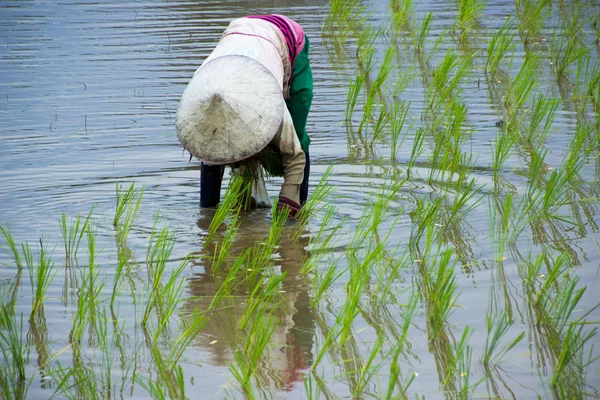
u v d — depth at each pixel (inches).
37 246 431.5
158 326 343.3
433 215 444.8
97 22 1007.6
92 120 650.8
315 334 334.6
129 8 1096.8
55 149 588.4
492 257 403.9
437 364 308.0
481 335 328.2
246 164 466.3
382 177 536.7
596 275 376.8
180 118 421.1
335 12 957.8
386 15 1042.1
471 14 944.9
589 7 1021.2
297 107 459.8
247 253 390.0
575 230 432.8
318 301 365.1
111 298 371.2
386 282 381.1
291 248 431.8
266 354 318.0
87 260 415.2
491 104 683.4
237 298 371.2
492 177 527.2
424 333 331.9
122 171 551.2
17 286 383.6
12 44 899.4
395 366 299.6
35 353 321.4
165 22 996.6
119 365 312.2
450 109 647.8
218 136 415.8
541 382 293.0
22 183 525.7
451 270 353.4
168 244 437.4
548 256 401.1
